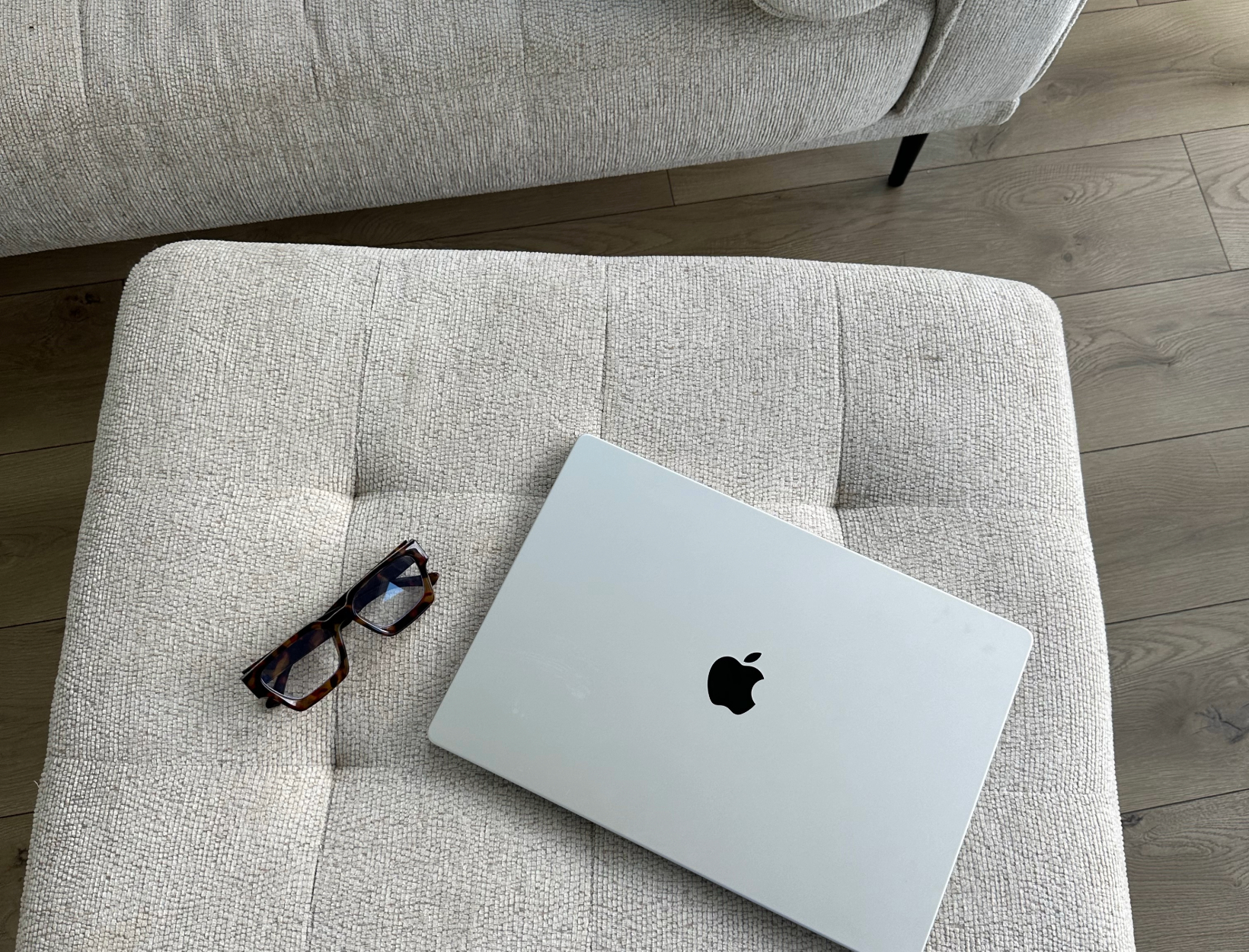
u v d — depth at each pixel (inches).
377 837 30.2
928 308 36.7
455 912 29.3
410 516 34.2
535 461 34.9
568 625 32.4
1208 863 46.0
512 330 36.1
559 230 56.5
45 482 51.3
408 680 32.4
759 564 33.0
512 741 31.1
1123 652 49.3
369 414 35.1
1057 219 56.7
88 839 29.6
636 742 31.1
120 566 32.6
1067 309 55.1
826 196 57.3
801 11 38.9
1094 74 59.1
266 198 45.9
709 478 35.0
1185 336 54.6
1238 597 50.2
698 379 35.7
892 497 35.1
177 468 33.7
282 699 31.0
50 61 39.6
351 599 31.9
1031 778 31.2
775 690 31.7
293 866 29.7
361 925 29.1
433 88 41.2
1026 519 34.3
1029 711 31.9
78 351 53.4
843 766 30.9
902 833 30.1
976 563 33.8
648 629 32.4
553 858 30.2
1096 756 31.7
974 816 30.7
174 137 41.3
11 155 40.5
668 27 40.4
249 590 32.6
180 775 30.5
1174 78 59.1
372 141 43.2
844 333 36.2
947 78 44.2
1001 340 36.3
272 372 35.1
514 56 40.6
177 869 29.4
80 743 30.9
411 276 37.0
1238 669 48.9
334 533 34.0
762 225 56.8
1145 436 52.9
